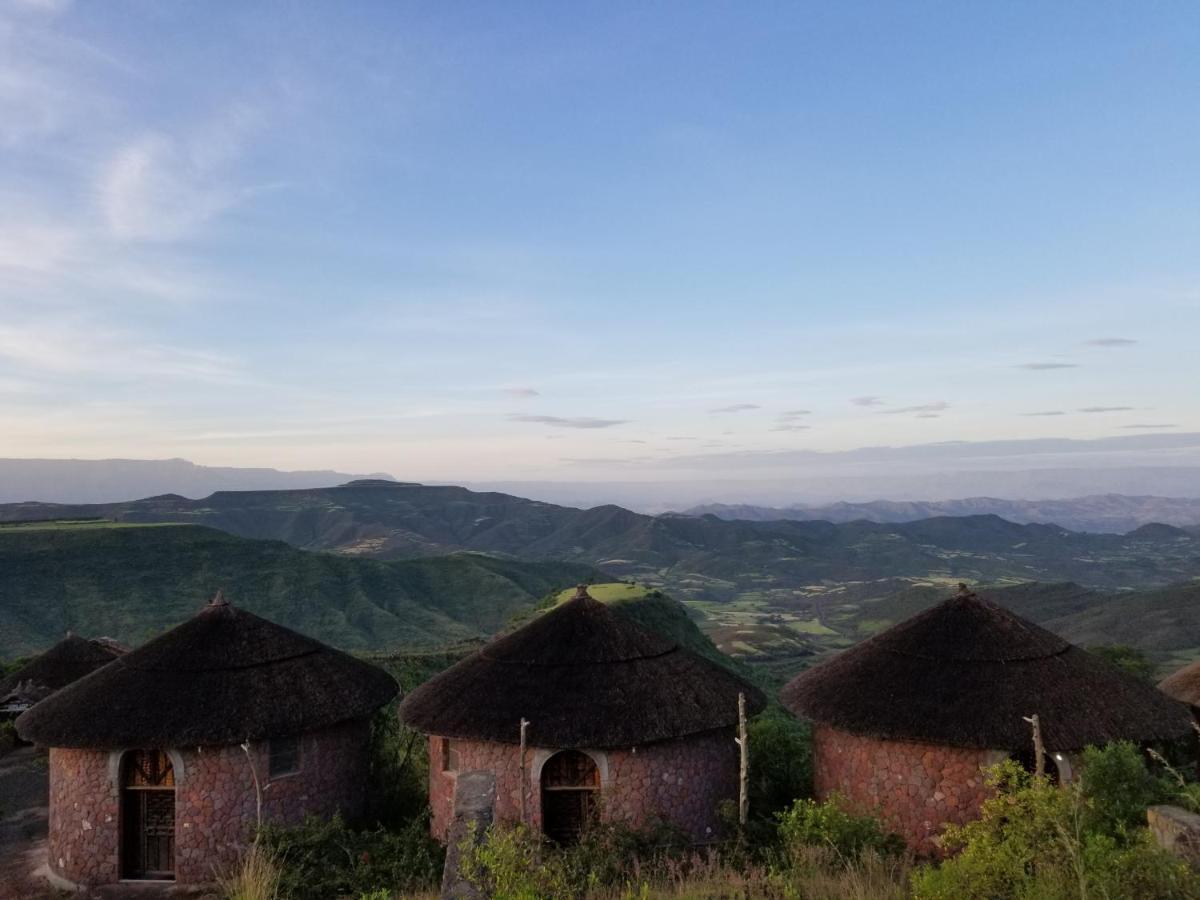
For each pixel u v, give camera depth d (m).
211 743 15.76
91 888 15.86
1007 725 13.99
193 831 15.87
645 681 16.22
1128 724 14.23
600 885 10.91
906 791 14.69
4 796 21.81
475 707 15.92
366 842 14.97
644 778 15.28
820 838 11.54
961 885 7.95
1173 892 6.88
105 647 29.94
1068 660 15.48
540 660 16.59
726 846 12.98
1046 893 7.08
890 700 15.11
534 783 15.24
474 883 8.43
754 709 17.17
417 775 20.33
